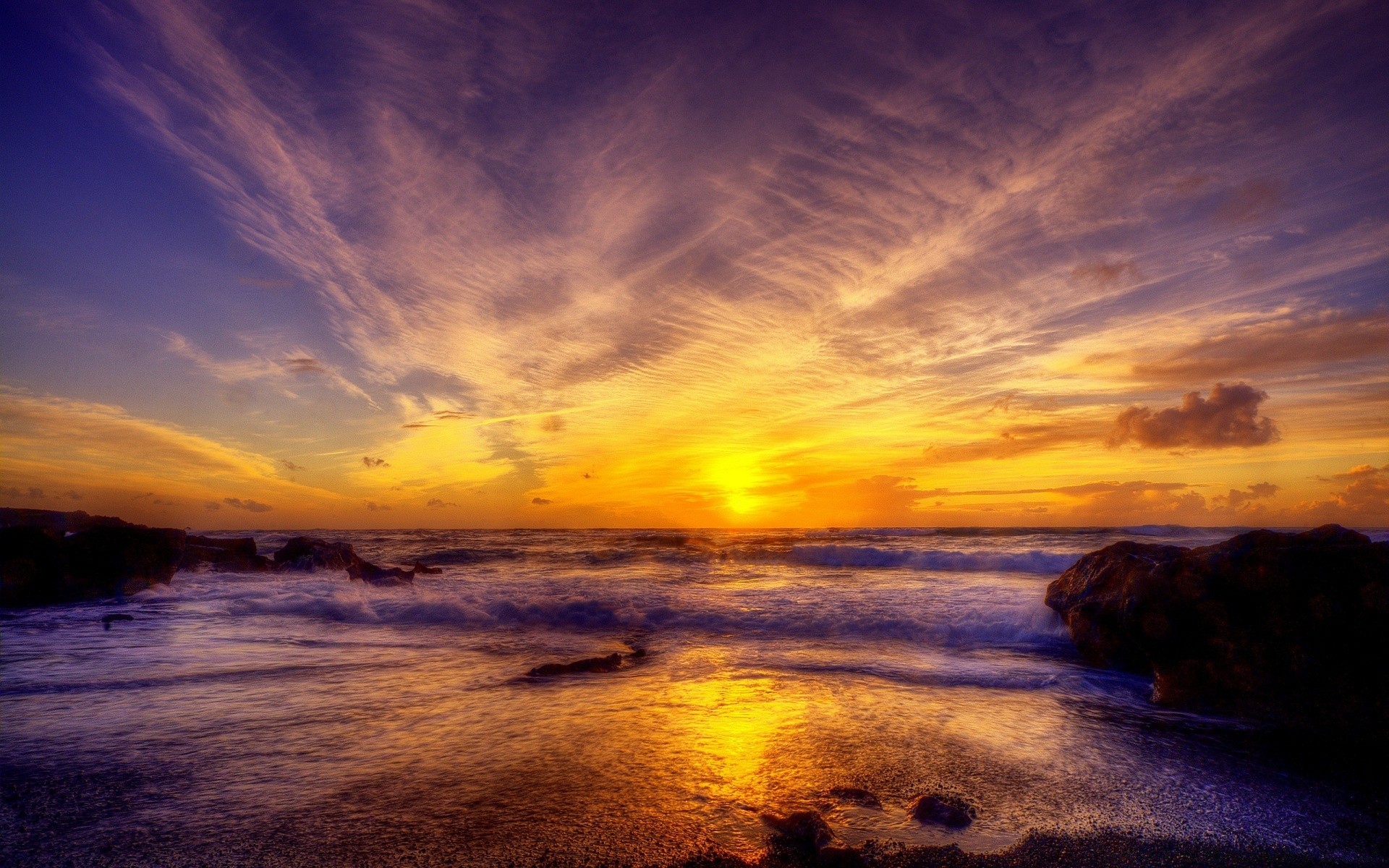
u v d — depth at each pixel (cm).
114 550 1656
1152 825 448
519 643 1055
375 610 1335
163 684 789
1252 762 566
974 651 989
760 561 2564
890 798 488
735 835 431
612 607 1284
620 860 399
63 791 489
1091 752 584
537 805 471
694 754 573
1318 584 714
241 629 1173
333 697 739
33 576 1508
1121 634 859
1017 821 454
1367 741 608
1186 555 849
